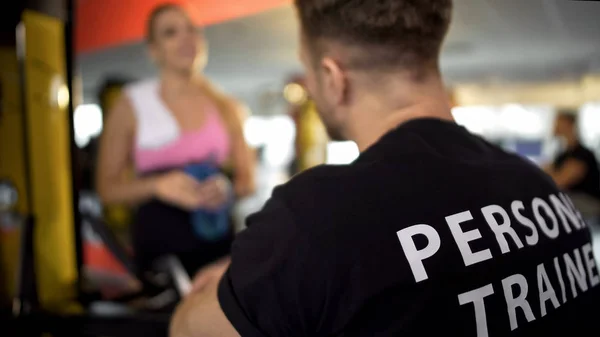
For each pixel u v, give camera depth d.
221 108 1.58
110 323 1.06
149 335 1.05
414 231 0.44
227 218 1.52
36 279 1.11
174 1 1.66
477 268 0.44
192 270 1.44
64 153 1.28
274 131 5.32
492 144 0.61
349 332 0.41
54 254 1.24
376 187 0.46
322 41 0.56
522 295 0.46
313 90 0.61
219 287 0.48
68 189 1.29
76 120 1.29
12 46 1.14
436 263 0.43
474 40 2.29
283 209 0.46
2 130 1.16
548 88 5.74
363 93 0.56
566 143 3.19
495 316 0.44
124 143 1.47
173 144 1.45
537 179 0.57
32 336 1.05
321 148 4.07
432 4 0.53
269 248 0.45
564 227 0.54
